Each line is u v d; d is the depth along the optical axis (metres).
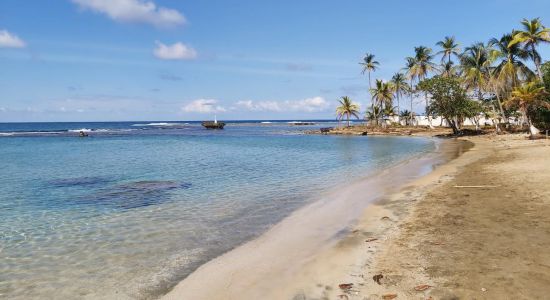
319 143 52.59
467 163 23.59
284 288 7.19
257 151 39.59
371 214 12.24
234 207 14.22
